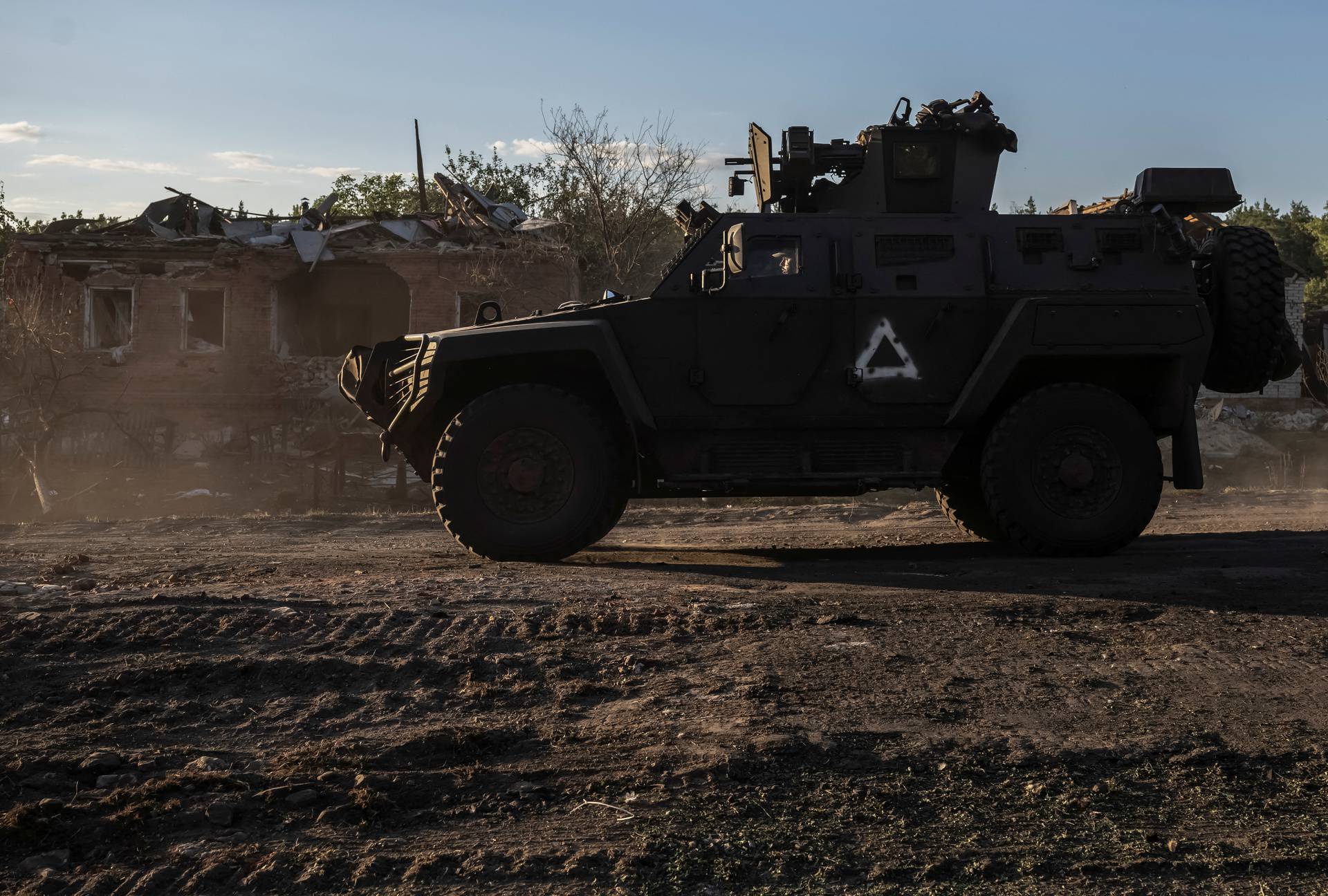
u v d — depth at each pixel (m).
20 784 3.16
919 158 7.52
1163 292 6.97
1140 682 4.23
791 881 2.73
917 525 10.16
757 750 3.48
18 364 24.17
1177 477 7.04
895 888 2.70
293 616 4.90
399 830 2.98
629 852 2.84
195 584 5.95
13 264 25.86
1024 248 7.00
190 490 18.16
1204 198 7.20
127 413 22.08
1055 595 5.80
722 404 6.91
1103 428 6.95
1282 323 7.21
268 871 2.71
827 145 7.61
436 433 7.55
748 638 4.80
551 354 6.90
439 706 3.92
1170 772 3.40
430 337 6.91
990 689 4.13
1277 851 2.91
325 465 20.58
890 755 3.48
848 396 6.93
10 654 4.34
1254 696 4.07
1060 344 6.80
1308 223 65.88
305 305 28.66
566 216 30.53
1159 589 5.95
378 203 44.03
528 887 2.67
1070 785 3.30
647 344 6.89
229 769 3.30
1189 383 6.94
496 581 6.03
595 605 5.38
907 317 6.91
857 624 5.07
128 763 3.33
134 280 25.97
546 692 4.07
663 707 3.91
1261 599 5.66
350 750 3.46
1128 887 2.72
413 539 9.31
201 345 26.39
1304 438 32.19
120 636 4.57
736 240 6.63
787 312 6.88
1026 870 2.80
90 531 10.03
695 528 10.36
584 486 6.81
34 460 18.27
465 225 26.88
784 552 7.91
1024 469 6.93
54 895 2.60
